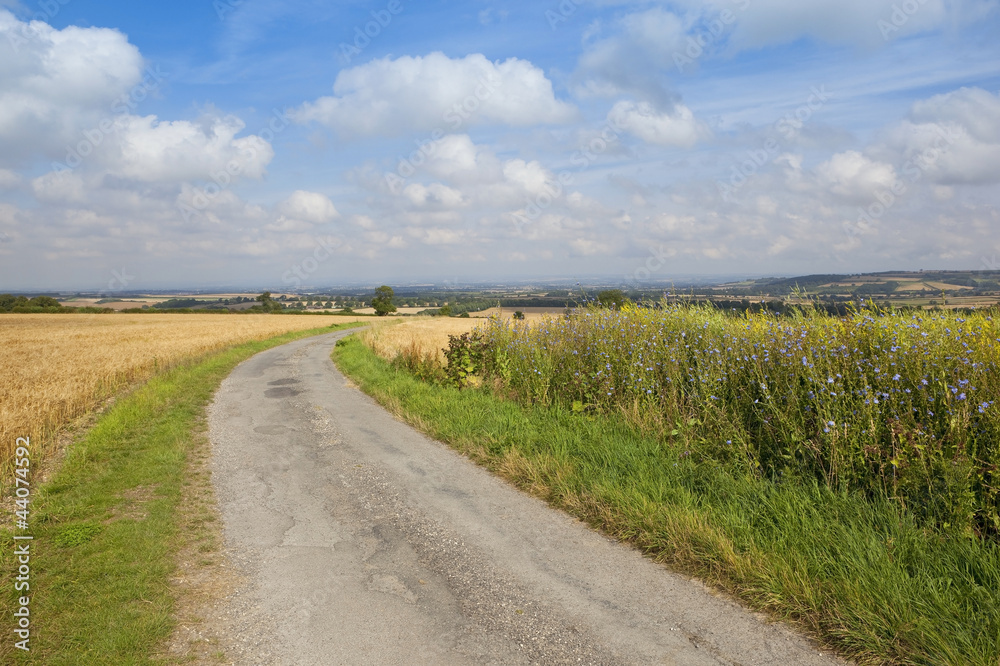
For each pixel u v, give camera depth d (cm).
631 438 613
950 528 351
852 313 564
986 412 376
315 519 505
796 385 505
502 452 655
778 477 467
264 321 6250
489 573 391
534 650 300
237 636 317
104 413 1016
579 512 488
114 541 439
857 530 369
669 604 342
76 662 287
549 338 935
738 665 281
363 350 2208
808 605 319
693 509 434
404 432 841
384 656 296
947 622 281
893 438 406
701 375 618
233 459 718
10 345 2608
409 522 489
